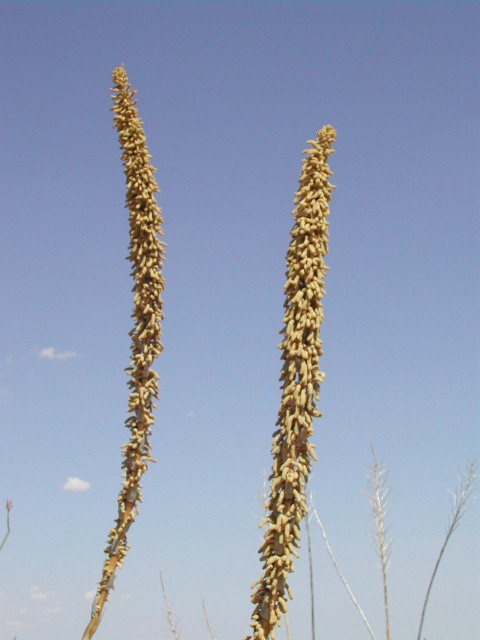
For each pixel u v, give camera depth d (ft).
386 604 37.19
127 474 63.72
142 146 67.72
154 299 66.44
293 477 41.68
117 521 62.75
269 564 41.09
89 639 59.41
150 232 66.13
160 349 66.44
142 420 64.64
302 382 43.24
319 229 45.73
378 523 38.11
